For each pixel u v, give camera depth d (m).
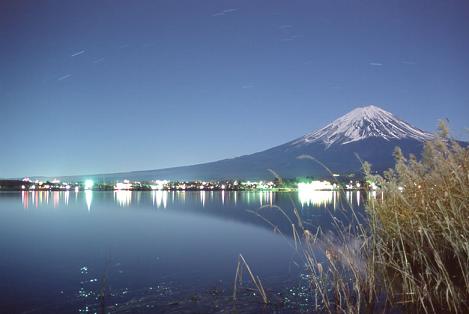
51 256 11.26
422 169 7.48
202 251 11.70
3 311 6.27
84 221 22.84
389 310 5.50
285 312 5.78
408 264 6.05
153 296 6.84
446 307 5.36
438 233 6.44
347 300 5.82
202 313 5.94
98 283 7.90
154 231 17.50
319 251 9.73
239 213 28.41
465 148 7.08
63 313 6.14
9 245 13.58
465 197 6.34
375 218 7.11
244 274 8.27
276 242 12.90
